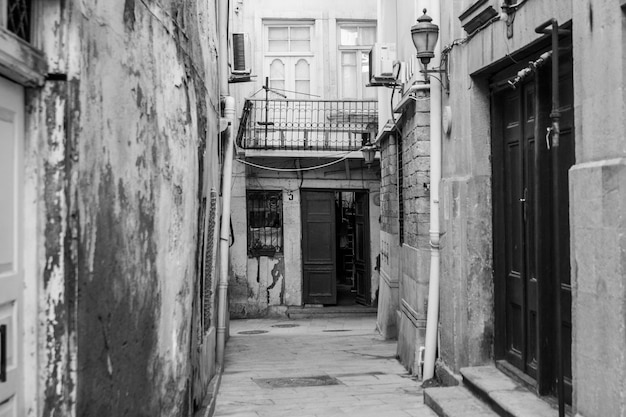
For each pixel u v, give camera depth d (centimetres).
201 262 641
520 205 596
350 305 1700
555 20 439
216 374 807
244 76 1192
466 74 656
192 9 562
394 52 1078
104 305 307
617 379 387
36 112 273
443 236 716
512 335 626
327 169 1667
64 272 272
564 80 497
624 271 385
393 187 1219
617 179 387
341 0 1673
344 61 1689
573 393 440
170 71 452
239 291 1647
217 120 836
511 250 627
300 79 1673
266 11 1658
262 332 1442
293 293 1670
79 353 275
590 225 414
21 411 265
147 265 385
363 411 636
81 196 280
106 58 314
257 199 1672
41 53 273
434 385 726
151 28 401
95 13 299
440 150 739
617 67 389
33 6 273
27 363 268
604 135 404
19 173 267
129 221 349
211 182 740
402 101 920
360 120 1641
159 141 418
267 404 684
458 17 667
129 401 346
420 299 830
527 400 532
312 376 855
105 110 312
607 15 398
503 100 641
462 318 655
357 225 1741
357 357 1048
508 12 549
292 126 1634
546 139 527
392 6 1148
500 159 643
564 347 508
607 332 397
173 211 457
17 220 265
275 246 1675
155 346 403
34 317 270
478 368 637
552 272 531
